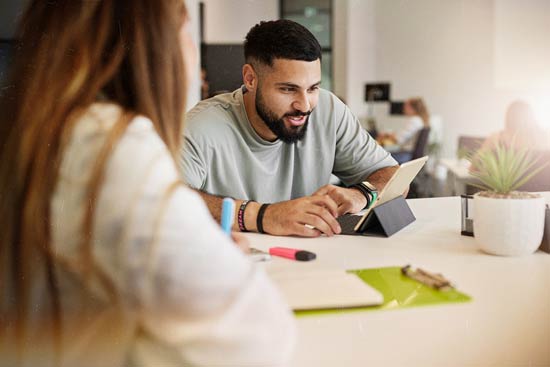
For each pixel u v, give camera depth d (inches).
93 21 20.6
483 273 34.1
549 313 27.7
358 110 359.3
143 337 19.3
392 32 337.4
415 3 314.0
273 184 65.9
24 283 19.1
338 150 69.1
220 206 49.6
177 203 18.7
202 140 60.6
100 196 18.4
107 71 20.3
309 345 24.6
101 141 18.9
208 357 19.1
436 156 278.4
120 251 18.2
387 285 31.9
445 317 27.4
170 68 21.5
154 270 18.3
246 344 19.3
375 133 291.0
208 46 131.1
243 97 63.2
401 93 333.1
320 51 57.7
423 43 311.7
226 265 19.3
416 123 263.3
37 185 18.8
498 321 26.9
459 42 282.7
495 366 23.9
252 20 337.4
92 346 19.2
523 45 243.3
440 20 296.0
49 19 20.6
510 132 138.2
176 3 22.0
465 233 44.3
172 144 21.4
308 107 58.1
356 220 50.4
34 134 19.2
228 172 63.1
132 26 20.8
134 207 18.3
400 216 47.3
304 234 44.8
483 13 265.1
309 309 28.1
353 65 355.3
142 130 19.7
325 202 46.8
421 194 209.2
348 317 27.4
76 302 19.0
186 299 18.6
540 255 38.2
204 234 19.0
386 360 23.7
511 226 37.1
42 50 20.4
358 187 55.8
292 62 55.9
